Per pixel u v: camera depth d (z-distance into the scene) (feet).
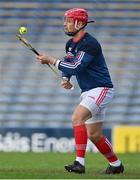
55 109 188.75
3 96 193.57
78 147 74.64
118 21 212.64
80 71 74.59
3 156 130.21
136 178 69.46
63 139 161.79
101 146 77.71
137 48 205.67
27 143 161.89
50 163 111.34
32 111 188.96
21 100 191.93
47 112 188.34
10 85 196.65
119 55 203.92
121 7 215.10
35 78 197.98
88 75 75.46
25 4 218.38
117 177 70.08
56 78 196.85
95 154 139.95
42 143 162.20
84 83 76.07
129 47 205.98
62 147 161.48
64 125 185.37
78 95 190.90
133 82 195.93
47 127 171.32
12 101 191.93
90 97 75.00
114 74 198.70
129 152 152.76
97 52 74.69
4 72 200.54
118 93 192.03
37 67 200.95
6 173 74.49
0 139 162.81
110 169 77.71
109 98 76.07
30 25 213.66
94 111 75.15
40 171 78.38
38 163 110.83
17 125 186.39
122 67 200.64
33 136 162.20
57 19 214.07
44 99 191.42
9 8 218.18
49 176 70.33
